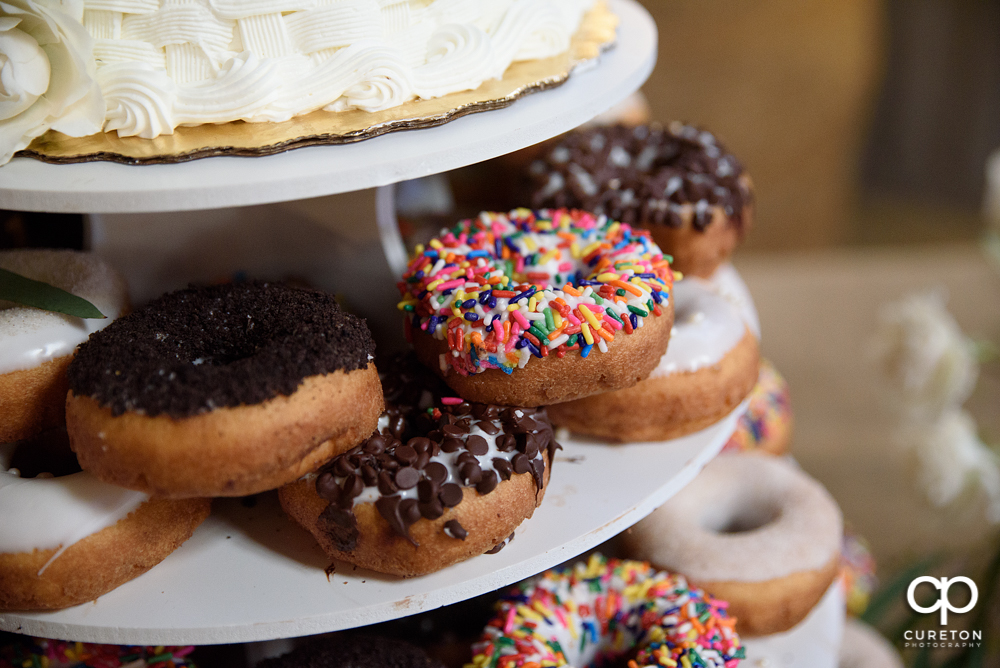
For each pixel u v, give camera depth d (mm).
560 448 436
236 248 516
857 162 1287
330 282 524
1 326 415
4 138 398
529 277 452
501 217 476
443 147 395
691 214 521
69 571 393
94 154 396
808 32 1111
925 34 1214
